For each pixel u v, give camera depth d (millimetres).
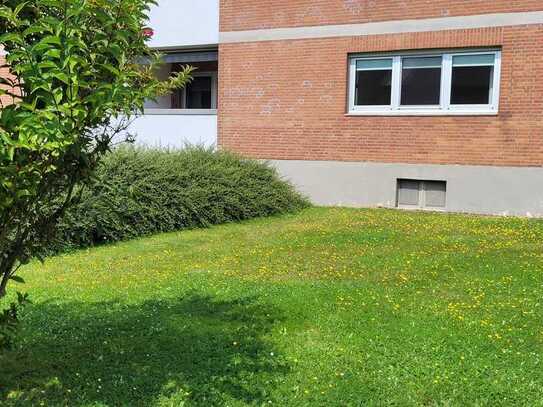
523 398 4031
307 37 14070
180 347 4945
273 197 12633
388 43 13234
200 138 15500
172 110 15711
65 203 3828
